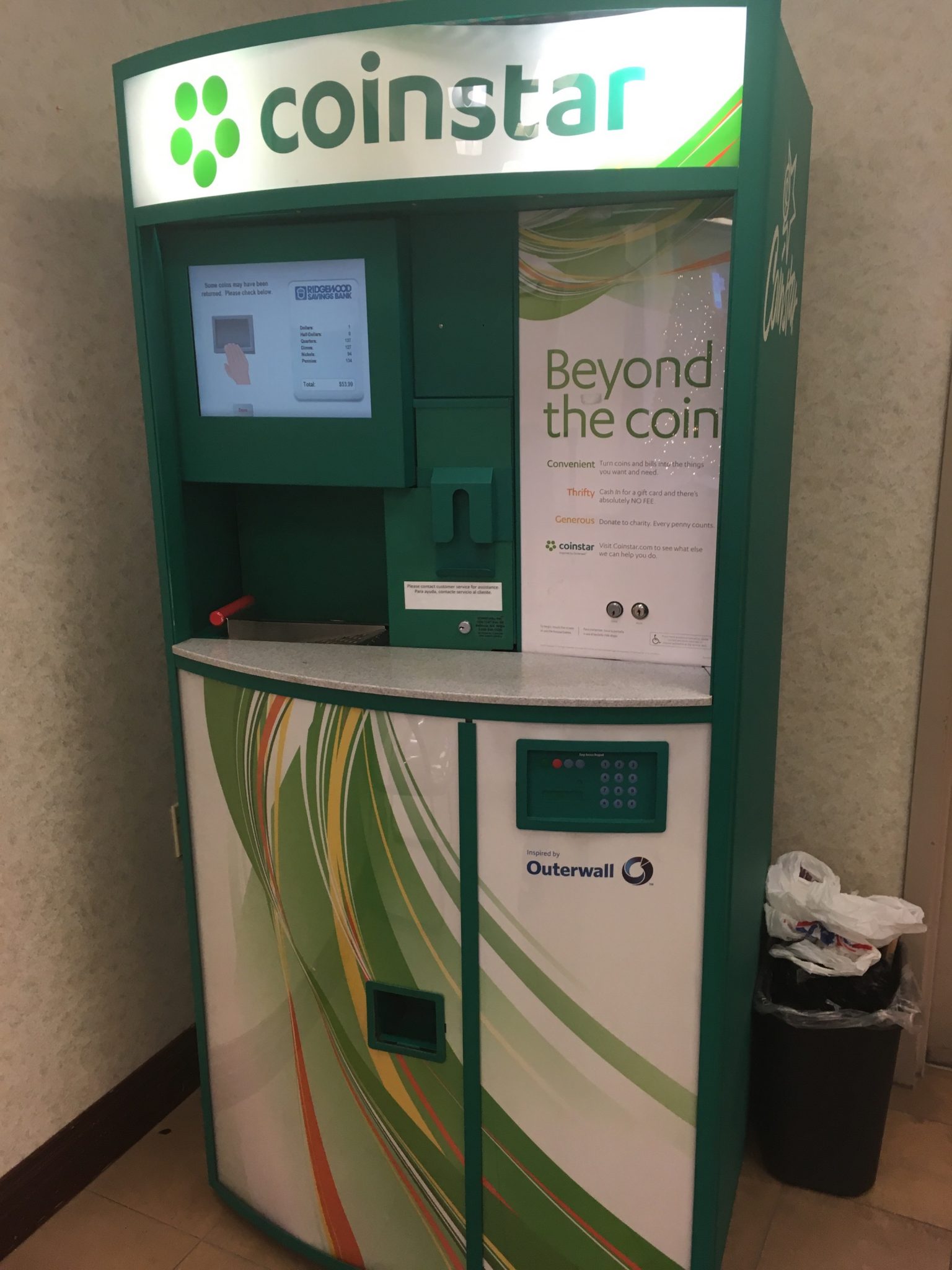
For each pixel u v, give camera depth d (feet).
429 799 4.35
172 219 4.40
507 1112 4.65
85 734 5.65
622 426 4.20
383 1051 4.78
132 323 5.74
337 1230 5.19
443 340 4.39
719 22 3.47
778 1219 5.53
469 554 4.62
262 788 4.76
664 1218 4.63
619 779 4.16
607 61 3.59
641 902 4.29
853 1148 5.59
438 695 4.15
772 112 3.53
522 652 4.68
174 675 5.02
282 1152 5.26
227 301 4.59
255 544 5.53
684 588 4.29
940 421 5.55
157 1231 5.55
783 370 4.56
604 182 3.69
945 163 5.24
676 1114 4.49
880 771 6.12
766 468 4.26
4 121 4.78
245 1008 5.19
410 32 3.74
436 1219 4.92
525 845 4.29
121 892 6.02
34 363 5.10
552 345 4.23
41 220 5.06
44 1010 5.53
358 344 4.43
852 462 5.77
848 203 5.45
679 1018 4.38
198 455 4.85
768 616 4.76
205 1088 5.55
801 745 6.26
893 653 5.93
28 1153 5.53
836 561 5.93
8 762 5.17
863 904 5.71
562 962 4.41
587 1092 4.54
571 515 4.39
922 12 5.10
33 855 5.37
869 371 5.62
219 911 5.17
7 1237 5.37
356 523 5.32
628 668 4.40
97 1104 5.95
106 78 5.37
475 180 3.81
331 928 4.75
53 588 5.34
